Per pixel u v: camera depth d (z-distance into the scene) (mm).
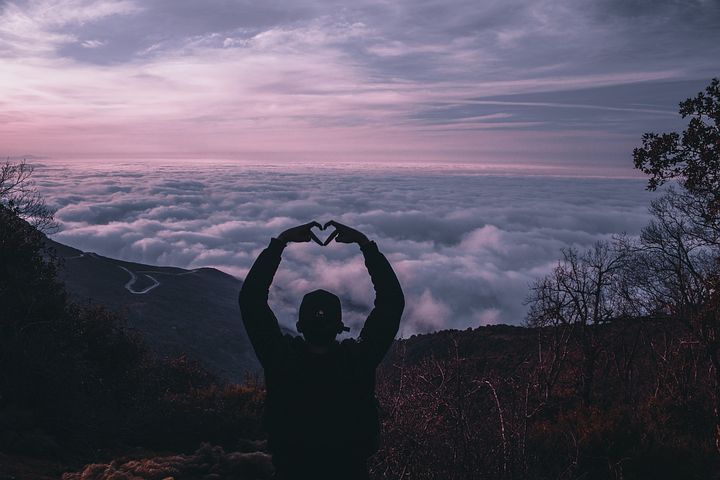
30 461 9016
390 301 2230
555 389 27906
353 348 2088
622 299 33844
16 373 11648
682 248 29625
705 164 17922
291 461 2000
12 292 15516
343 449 1981
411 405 7516
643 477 13500
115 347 19609
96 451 10266
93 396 14922
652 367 34406
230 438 11852
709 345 27078
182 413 12180
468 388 7582
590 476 12906
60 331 17234
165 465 8852
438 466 7273
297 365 2029
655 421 18656
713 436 22953
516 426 7727
